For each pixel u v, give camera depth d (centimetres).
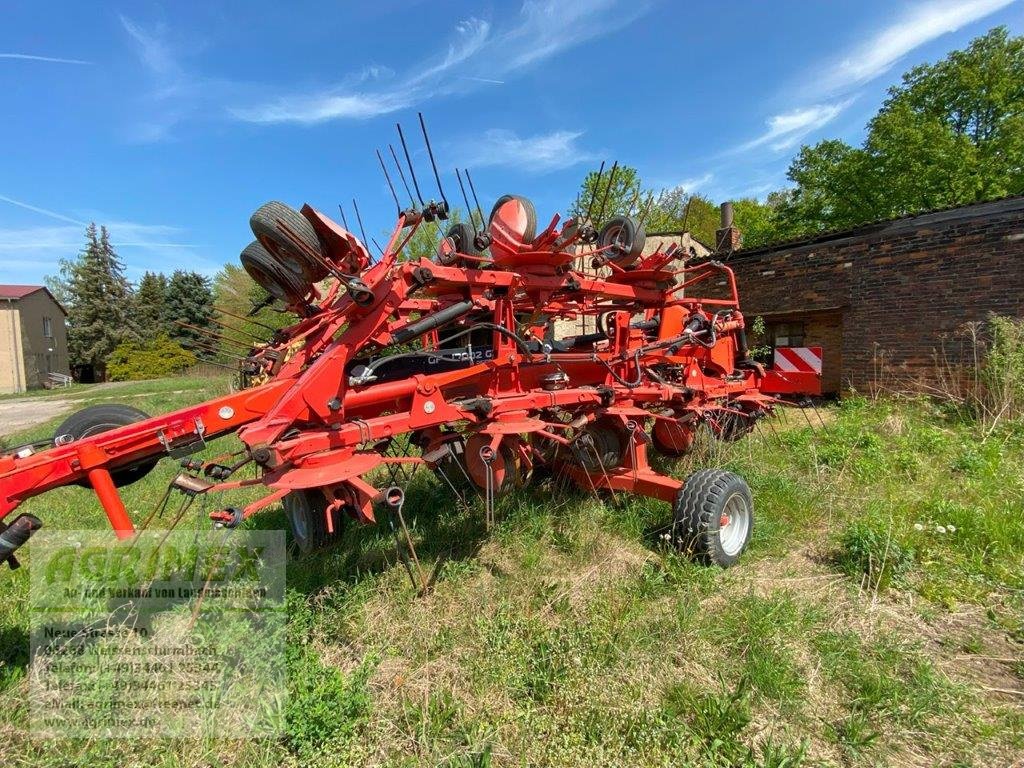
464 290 421
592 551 438
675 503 433
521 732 257
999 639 330
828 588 388
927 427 784
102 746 251
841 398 1124
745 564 429
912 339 1020
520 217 429
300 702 261
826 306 1141
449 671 301
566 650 310
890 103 3184
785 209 3472
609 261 526
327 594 368
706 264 673
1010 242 901
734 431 743
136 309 5059
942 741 253
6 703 273
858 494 543
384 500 310
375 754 249
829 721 267
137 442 294
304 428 344
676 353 609
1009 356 823
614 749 245
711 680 292
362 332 350
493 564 421
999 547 419
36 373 4147
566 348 606
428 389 374
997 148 2773
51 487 280
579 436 491
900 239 1028
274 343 390
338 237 343
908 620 350
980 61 2888
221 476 310
